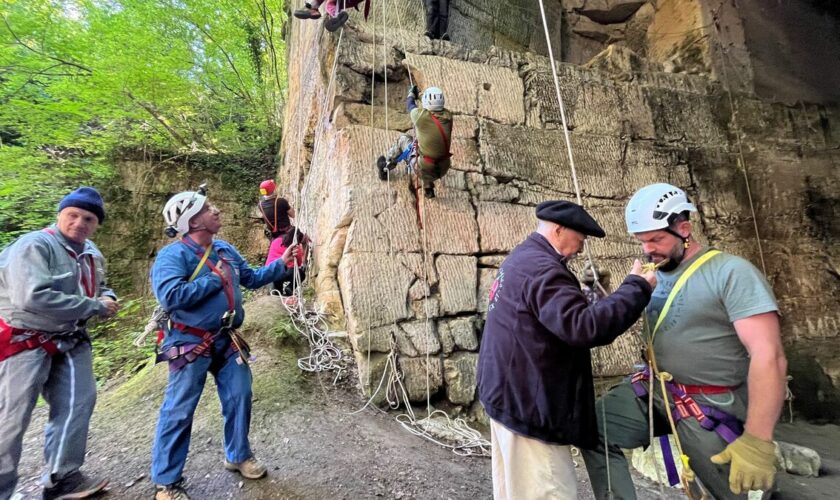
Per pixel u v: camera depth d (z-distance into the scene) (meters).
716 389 1.90
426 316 4.64
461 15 6.98
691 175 6.90
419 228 4.98
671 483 2.11
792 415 6.01
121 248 9.34
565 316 1.68
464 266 5.00
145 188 9.88
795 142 7.74
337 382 4.25
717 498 1.97
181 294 2.34
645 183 6.46
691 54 8.16
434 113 4.54
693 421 1.92
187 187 10.23
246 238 10.30
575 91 6.52
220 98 11.92
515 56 6.33
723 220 6.89
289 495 2.59
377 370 4.25
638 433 2.24
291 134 9.05
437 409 4.36
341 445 3.26
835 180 7.67
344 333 4.74
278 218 5.96
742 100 7.70
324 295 5.02
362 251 4.68
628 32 9.53
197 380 2.48
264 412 3.51
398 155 4.81
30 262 2.28
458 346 4.64
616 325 1.67
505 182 5.62
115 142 9.99
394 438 3.58
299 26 9.00
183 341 2.46
